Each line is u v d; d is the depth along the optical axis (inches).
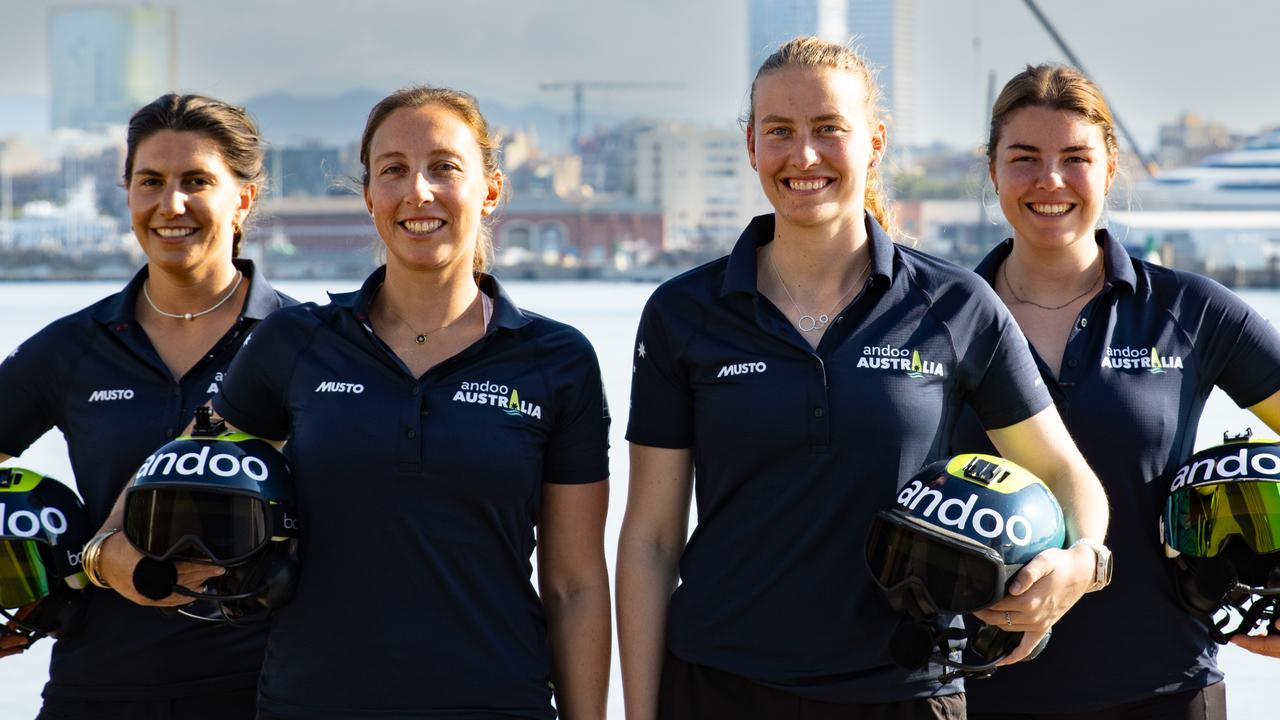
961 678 119.6
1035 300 142.6
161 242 138.9
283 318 123.9
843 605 117.0
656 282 3289.9
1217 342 138.1
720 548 121.0
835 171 119.7
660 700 123.6
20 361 140.4
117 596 132.1
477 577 118.4
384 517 117.1
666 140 6392.7
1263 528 126.4
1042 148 139.5
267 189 153.8
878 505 117.4
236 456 116.6
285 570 117.0
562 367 123.4
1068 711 130.4
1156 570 132.3
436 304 123.6
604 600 127.0
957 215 4387.3
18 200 6235.2
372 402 118.5
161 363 138.1
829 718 116.3
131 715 131.6
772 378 118.6
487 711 117.0
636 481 126.3
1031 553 110.9
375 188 122.0
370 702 115.7
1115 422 133.3
